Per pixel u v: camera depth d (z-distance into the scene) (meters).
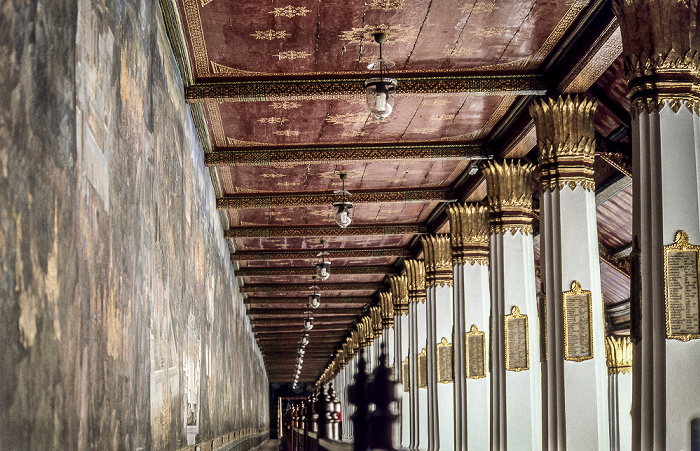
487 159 16.52
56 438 4.68
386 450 2.00
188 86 12.74
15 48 3.97
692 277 8.92
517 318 15.80
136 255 7.86
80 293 5.34
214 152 16.67
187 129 13.18
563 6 10.66
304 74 12.87
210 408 16.86
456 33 11.52
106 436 6.24
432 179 19.38
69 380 5.00
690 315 8.91
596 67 11.73
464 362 19.38
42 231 4.43
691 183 9.07
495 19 11.06
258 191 20.31
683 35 9.23
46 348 4.48
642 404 8.99
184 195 12.66
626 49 9.52
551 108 12.78
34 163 4.29
